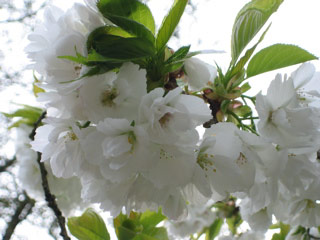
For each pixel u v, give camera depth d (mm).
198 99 201
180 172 205
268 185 222
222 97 262
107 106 199
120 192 224
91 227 297
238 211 519
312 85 254
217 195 227
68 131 227
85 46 204
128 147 195
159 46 220
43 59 217
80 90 196
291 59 256
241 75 263
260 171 222
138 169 198
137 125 195
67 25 213
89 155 200
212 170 218
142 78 197
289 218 316
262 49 256
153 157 198
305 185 241
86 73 192
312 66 245
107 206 233
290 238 392
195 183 207
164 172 205
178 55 224
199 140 214
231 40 266
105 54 198
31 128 417
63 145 233
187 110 199
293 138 219
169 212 229
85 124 221
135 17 221
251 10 248
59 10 224
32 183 411
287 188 230
